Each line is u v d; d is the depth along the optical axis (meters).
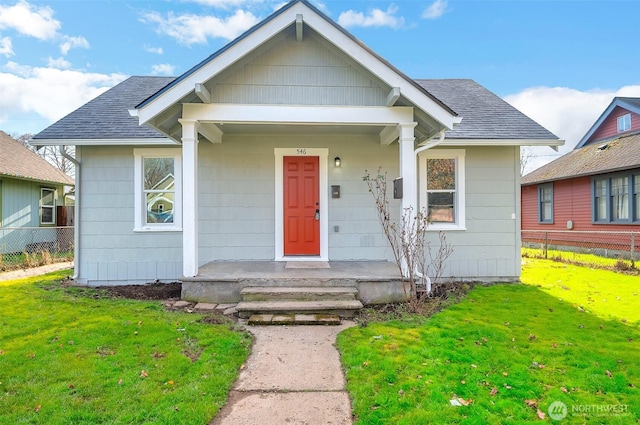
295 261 7.16
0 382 3.02
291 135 7.38
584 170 13.00
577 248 13.62
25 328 4.34
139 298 5.99
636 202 11.41
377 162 7.45
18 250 12.32
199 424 2.48
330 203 7.41
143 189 7.32
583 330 4.34
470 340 4.01
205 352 3.69
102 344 3.85
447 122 5.35
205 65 5.12
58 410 2.61
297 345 3.97
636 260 10.70
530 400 2.79
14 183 12.42
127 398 2.77
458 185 7.46
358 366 3.37
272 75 5.58
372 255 7.39
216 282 5.58
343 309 4.96
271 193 7.37
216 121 5.50
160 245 7.32
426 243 7.44
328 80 5.64
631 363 3.42
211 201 7.29
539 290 6.59
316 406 2.76
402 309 5.27
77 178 7.20
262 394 2.94
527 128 7.51
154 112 5.10
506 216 7.51
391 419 2.54
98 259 7.23
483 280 7.44
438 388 2.94
